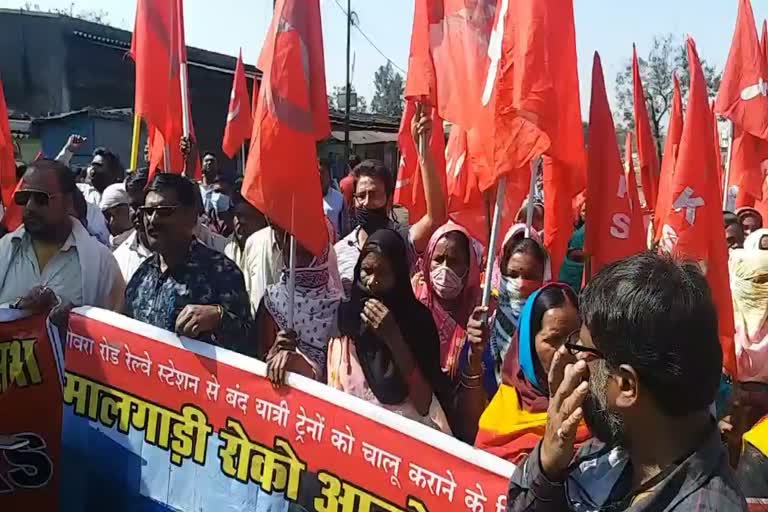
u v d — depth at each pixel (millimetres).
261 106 2994
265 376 2695
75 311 3092
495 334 3312
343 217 7066
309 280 3523
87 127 14469
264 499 2682
